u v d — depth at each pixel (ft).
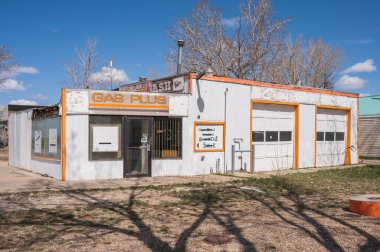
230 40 120.57
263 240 22.56
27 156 57.41
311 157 67.00
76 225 25.63
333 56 162.40
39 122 52.29
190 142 51.37
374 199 30.63
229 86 55.21
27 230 24.26
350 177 54.29
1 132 127.03
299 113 64.80
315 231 24.66
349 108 74.49
